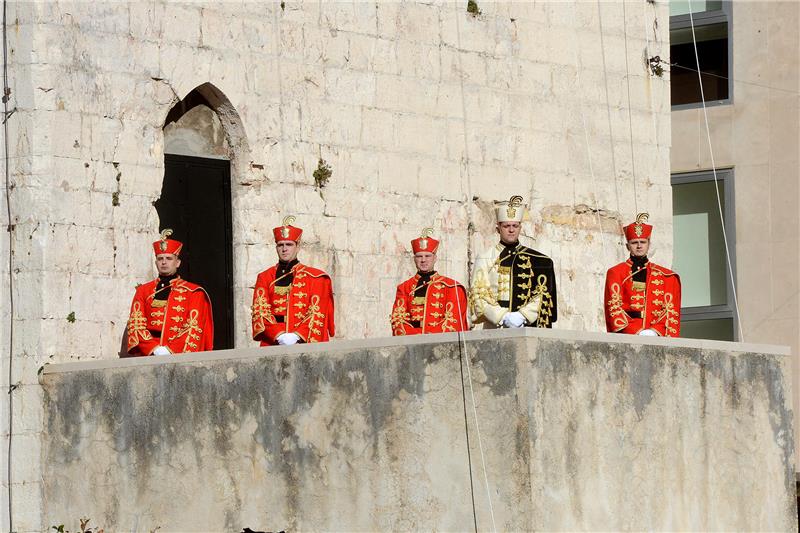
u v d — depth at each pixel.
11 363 29.30
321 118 32.62
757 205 41.12
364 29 33.19
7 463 29.16
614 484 26.06
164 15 30.95
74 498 28.50
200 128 31.98
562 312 35.06
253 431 26.78
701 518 27.64
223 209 32.06
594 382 25.91
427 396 25.36
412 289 29.31
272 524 26.50
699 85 42.09
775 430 29.22
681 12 42.19
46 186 29.36
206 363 27.33
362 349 25.95
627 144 36.34
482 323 28.14
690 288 42.03
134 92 30.53
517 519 24.56
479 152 34.41
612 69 36.31
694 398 27.73
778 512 29.12
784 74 40.97
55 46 29.58
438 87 34.00
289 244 29.22
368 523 25.72
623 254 36.09
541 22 35.44
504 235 27.83
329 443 26.11
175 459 27.50
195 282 31.69
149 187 30.67
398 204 33.34
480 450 24.88
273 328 28.94
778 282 40.78
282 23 32.31
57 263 29.38
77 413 28.59
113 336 30.02
